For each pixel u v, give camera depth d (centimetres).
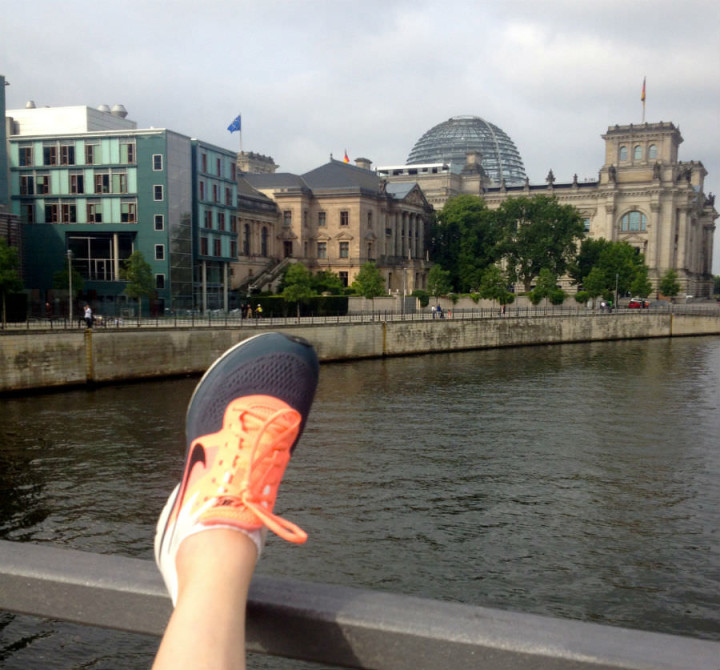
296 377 209
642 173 17262
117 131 7638
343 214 13400
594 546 2111
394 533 2169
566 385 5284
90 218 7756
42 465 2847
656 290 16650
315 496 2491
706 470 2947
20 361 4416
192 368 5431
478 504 2459
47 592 180
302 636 162
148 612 173
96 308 7206
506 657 152
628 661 145
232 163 8944
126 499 2442
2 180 7156
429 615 160
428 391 4938
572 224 13262
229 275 9769
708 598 1797
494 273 10606
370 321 7294
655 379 5684
